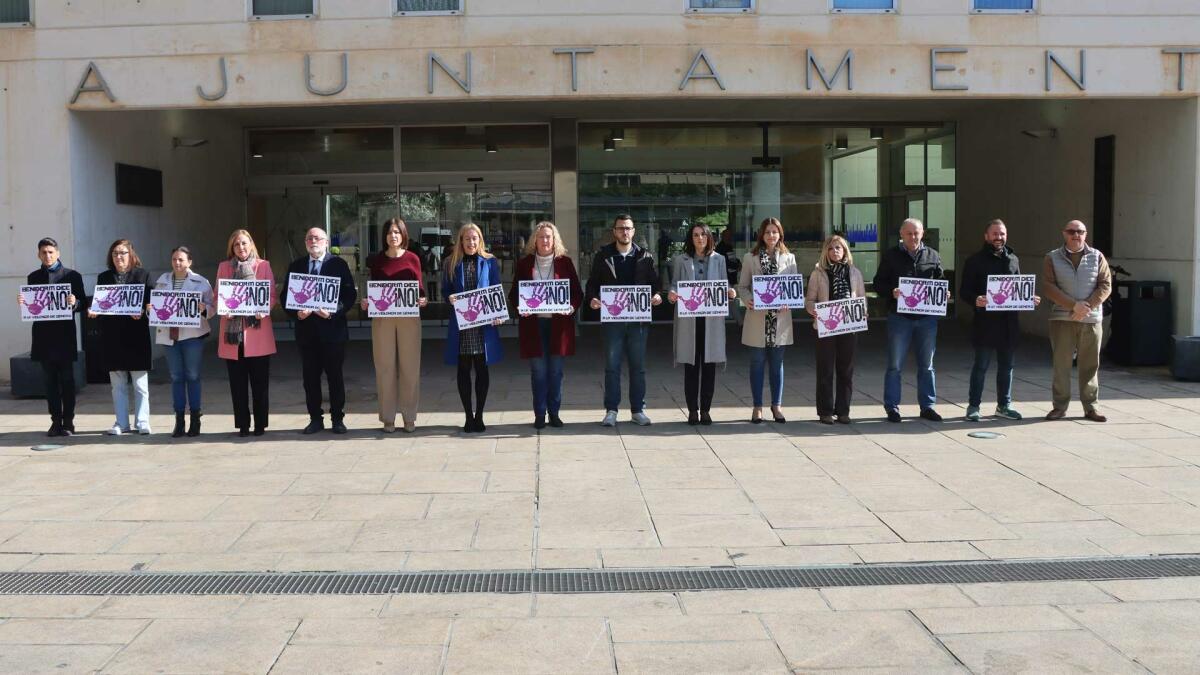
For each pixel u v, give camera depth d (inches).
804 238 804.0
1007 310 403.9
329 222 767.1
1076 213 643.5
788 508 286.5
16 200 522.6
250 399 488.1
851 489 306.0
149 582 232.4
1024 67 517.0
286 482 320.8
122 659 190.1
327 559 246.8
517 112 700.0
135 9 513.3
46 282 398.0
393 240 389.7
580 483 315.6
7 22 520.4
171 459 355.3
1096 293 403.9
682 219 788.0
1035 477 318.0
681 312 395.5
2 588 229.3
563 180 750.5
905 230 405.4
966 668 184.5
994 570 235.8
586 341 704.4
